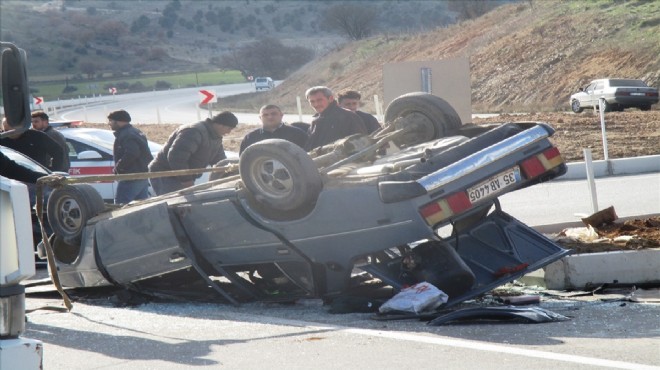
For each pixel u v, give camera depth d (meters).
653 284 11.40
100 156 21.67
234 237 11.20
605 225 14.21
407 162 10.61
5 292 5.72
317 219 10.62
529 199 21.11
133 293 12.07
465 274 10.19
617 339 8.38
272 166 10.65
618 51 63.34
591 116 41.91
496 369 7.49
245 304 11.51
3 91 6.30
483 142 10.95
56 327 10.29
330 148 11.84
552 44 69.62
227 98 121.56
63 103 118.56
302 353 8.44
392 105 12.40
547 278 11.55
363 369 7.74
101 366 8.34
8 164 14.94
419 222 10.09
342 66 106.38
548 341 8.41
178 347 8.96
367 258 11.07
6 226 5.73
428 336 8.84
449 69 19.80
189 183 15.48
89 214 12.17
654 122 36.84
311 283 10.89
